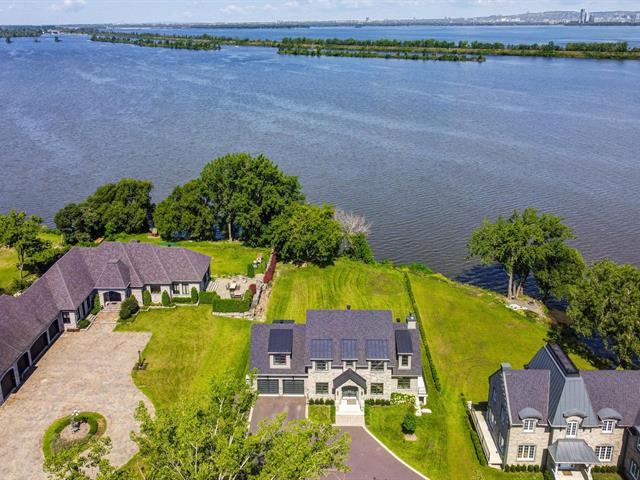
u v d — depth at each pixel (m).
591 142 177.12
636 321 64.25
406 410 61.31
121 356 69.06
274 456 40.62
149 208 115.12
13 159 162.38
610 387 52.19
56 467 38.62
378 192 135.50
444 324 78.94
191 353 69.94
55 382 63.75
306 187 138.00
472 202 129.25
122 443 54.47
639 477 49.94
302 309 81.81
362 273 94.25
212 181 104.12
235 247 103.25
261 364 62.75
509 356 71.69
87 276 79.69
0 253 99.88
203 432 40.66
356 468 52.78
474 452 55.56
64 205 128.50
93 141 182.88
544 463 52.94
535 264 85.31
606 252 105.12
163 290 81.69
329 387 62.59
